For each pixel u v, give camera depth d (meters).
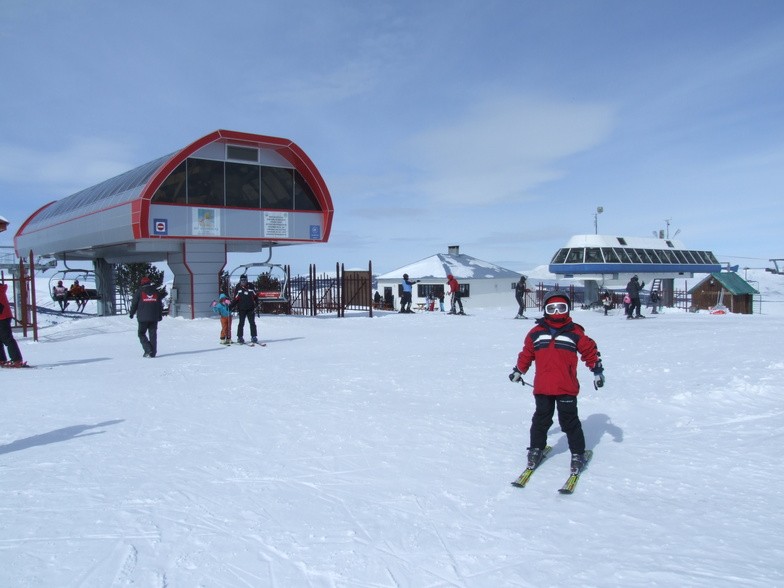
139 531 4.16
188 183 21.91
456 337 17.17
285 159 24.25
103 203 23.94
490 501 4.81
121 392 9.26
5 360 12.44
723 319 22.58
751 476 5.33
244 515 4.46
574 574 3.60
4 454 5.97
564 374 5.37
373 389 9.31
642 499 4.85
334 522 4.36
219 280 23.84
